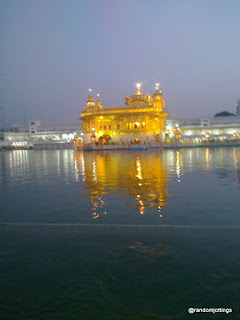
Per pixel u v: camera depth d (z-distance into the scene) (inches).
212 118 2399.1
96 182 416.5
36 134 2839.6
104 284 133.4
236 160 763.4
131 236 187.2
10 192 351.9
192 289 127.9
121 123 1902.1
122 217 229.0
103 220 222.5
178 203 270.8
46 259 158.2
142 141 1863.9
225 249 164.4
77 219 227.0
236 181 395.5
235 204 261.9
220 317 110.2
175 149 1678.2
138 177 456.1
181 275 138.5
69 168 651.5
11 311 117.5
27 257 161.2
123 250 166.9
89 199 299.1
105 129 1940.2
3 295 127.6
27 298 125.3
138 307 117.7
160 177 450.0
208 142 1889.8
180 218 222.5
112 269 145.8
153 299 122.1
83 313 115.3
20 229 206.5
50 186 392.2
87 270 145.6
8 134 2910.9
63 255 162.6
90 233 194.7
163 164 680.4
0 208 268.1
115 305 119.3
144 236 186.4
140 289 128.9
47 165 762.8
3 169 673.0
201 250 163.9
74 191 348.5
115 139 1915.6
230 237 181.6
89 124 2003.0
